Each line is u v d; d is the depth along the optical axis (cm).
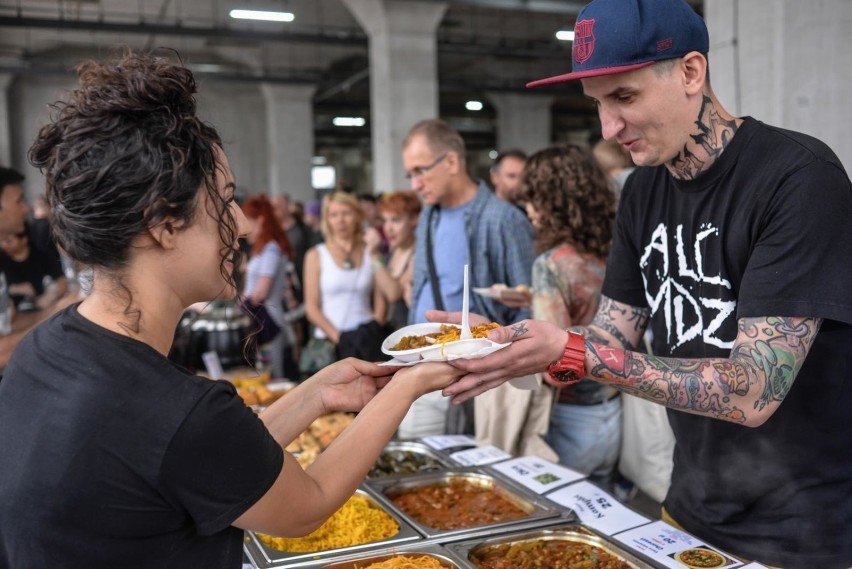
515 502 174
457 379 122
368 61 1820
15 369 87
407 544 150
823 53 436
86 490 77
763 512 139
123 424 78
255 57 1738
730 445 140
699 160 130
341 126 2789
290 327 532
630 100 123
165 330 88
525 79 1980
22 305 317
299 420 120
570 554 145
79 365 81
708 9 528
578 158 216
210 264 87
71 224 79
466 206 290
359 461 100
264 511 85
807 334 118
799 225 117
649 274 152
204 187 84
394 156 1142
